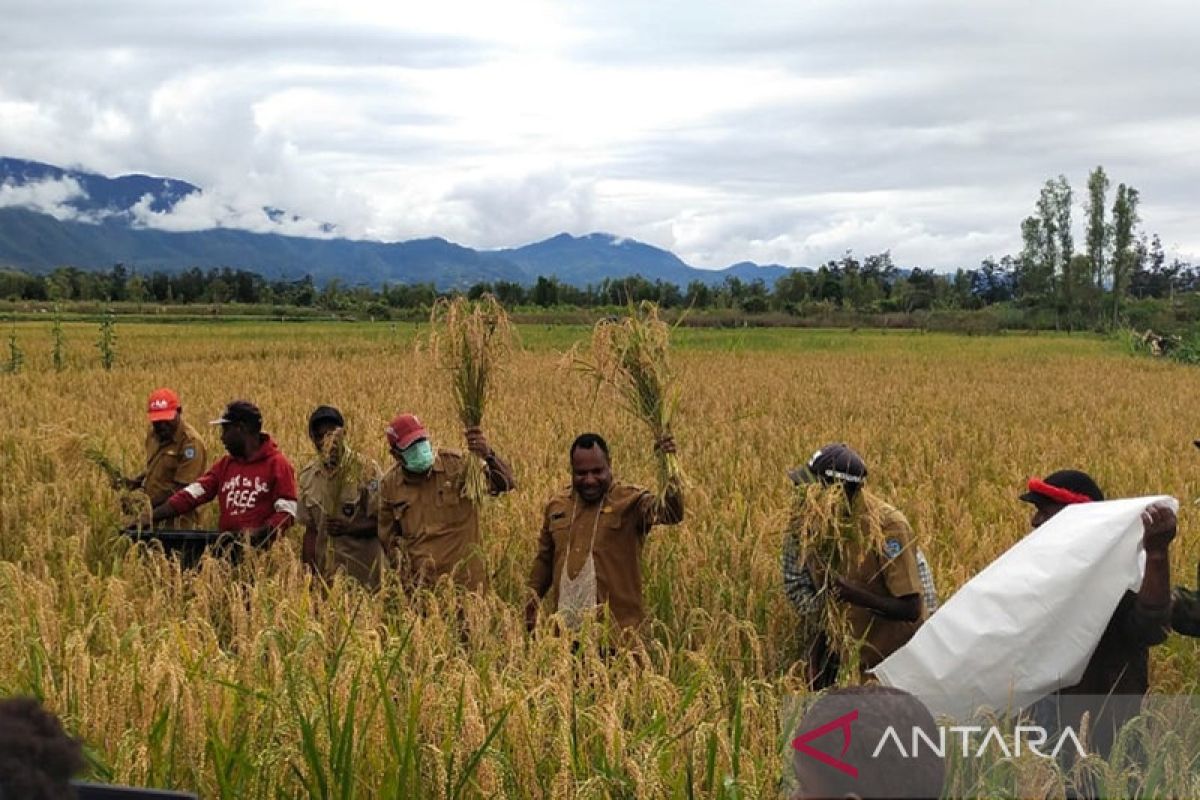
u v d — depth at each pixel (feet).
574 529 21.95
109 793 9.46
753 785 13.53
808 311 333.62
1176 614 15.72
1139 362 151.53
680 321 22.33
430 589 23.04
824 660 20.01
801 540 18.95
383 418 63.46
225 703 15.80
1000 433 64.34
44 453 43.65
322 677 16.58
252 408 27.76
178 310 309.63
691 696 15.61
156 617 21.43
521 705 14.97
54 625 18.92
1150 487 42.16
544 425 57.52
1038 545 15.17
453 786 14.46
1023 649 14.62
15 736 6.82
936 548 29.73
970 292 452.76
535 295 279.90
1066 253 380.78
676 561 26.11
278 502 27.78
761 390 93.20
